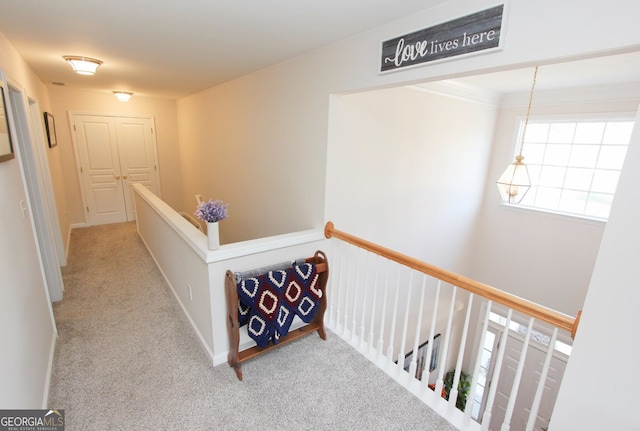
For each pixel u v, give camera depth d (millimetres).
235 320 2014
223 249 2082
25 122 2635
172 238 2879
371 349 2379
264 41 2242
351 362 2260
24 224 1945
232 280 1997
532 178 4168
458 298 4535
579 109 3646
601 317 1130
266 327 2119
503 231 4406
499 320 4414
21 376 1480
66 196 5152
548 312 1355
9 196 1708
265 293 2096
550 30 1233
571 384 1238
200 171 5117
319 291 2400
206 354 2287
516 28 1322
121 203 5672
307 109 2588
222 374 2107
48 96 4617
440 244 3980
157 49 2504
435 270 1810
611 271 1089
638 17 1042
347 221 2766
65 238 4281
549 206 4082
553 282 4016
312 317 2383
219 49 2465
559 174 3961
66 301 2949
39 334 1931
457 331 4703
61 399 1854
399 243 3377
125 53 2627
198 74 3432
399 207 3236
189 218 5777
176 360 2221
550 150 3994
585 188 3779
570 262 3857
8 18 1874
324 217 2588
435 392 1917
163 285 3307
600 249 1104
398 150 3047
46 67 3256
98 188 5434
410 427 1755
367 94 2627
